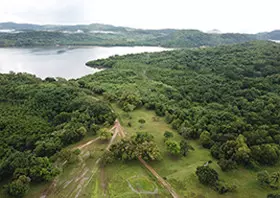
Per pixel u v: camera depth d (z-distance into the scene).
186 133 67.62
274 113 77.62
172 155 59.75
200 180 49.59
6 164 49.34
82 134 66.12
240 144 58.09
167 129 74.00
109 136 65.56
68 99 86.69
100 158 57.84
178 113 81.00
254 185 49.97
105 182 49.62
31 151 59.75
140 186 48.72
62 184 48.56
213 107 87.44
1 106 78.75
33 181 48.19
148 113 86.44
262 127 68.44
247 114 78.12
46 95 85.69
